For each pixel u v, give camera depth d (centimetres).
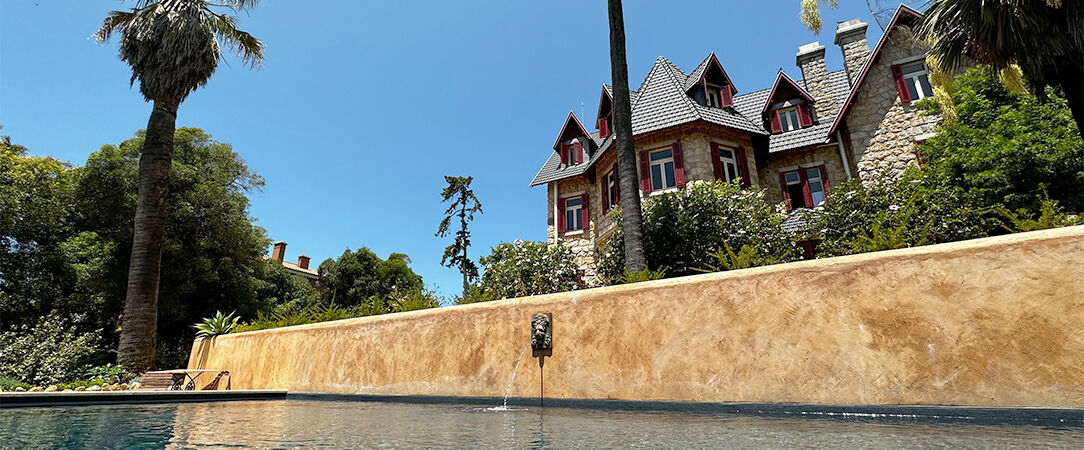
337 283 3662
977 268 336
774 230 951
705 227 967
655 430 301
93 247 1748
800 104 1548
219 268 2009
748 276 429
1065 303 301
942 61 879
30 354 1023
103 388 864
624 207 875
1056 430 275
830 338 377
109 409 550
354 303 3594
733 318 425
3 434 320
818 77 1658
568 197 1772
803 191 1450
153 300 1107
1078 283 299
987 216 955
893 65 1386
